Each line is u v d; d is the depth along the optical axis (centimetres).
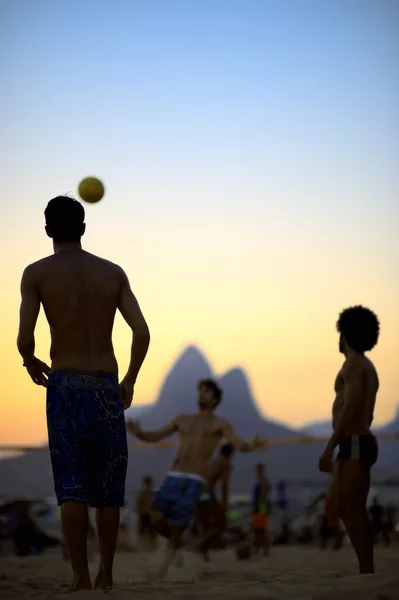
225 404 17925
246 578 539
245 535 1370
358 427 414
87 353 342
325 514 1166
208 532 833
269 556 966
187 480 620
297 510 1592
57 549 1281
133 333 351
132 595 308
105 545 342
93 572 664
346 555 855
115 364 349
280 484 1614
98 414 337
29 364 352
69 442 330
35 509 1491
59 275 346
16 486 9631
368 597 293
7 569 677
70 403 333
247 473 15088
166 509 619
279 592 314
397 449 18725
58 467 330
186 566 766
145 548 1194
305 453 16225
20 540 1184
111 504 339
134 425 628
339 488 412
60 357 341
